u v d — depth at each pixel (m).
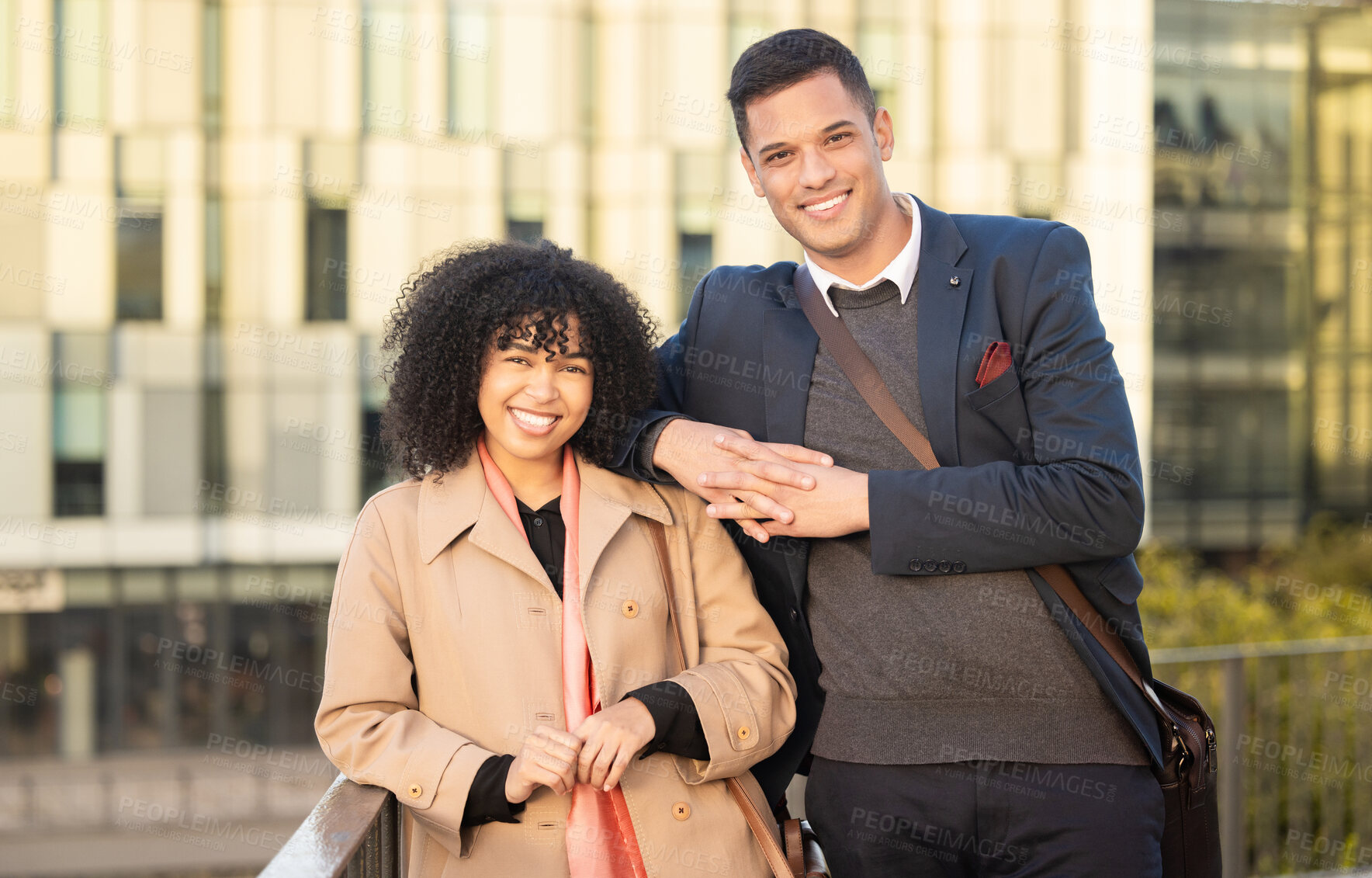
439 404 2.00
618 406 2.10
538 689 1.91
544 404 1.93
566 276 2.02
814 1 15.20
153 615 15.98
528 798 1.88
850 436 2.13
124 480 15.73
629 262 15.20
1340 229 17.19
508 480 2.08
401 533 1.99
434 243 15.52
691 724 1.92
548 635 1.96
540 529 2.05
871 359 2.14
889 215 2.12
